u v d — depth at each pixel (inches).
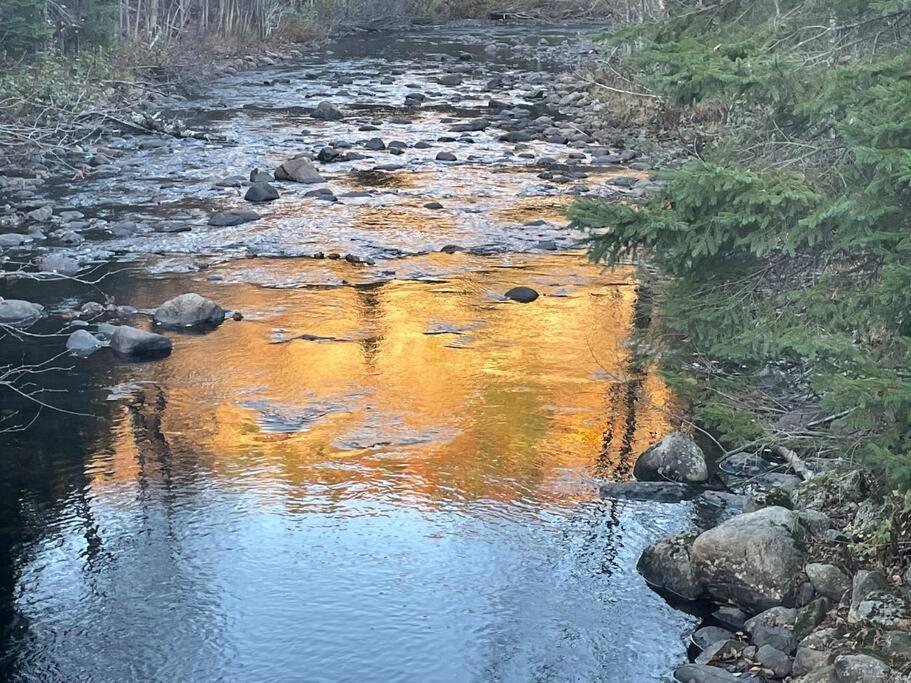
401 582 350.0
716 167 323.6
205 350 550.6
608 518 391.5
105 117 1101.7
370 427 463.2
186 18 1776.6
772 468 427.5
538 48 2005.4
